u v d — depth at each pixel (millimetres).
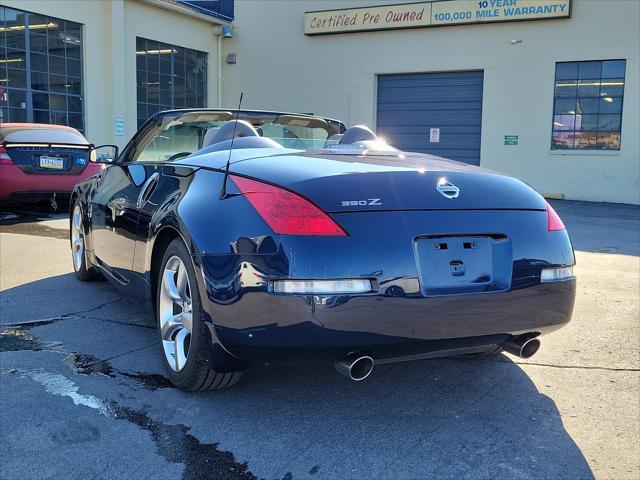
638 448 2721
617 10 15414
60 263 6363
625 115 15578
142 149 4543
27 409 2986
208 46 19625
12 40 14102
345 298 2529
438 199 2795
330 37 18891
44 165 9695
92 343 3920
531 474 2500
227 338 2709
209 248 2771
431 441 2762
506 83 16812
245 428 2848
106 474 2449
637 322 4594
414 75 18109
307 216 2586
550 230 3000
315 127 4789
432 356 2895
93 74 15859
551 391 3338
